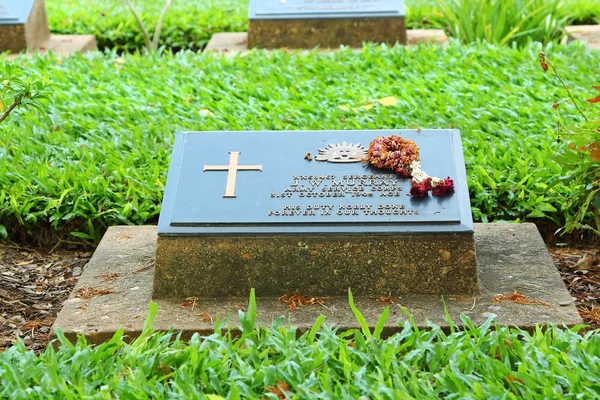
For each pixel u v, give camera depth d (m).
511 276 1.85
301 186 1.85
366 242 1.79
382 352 1.61
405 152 1.86
